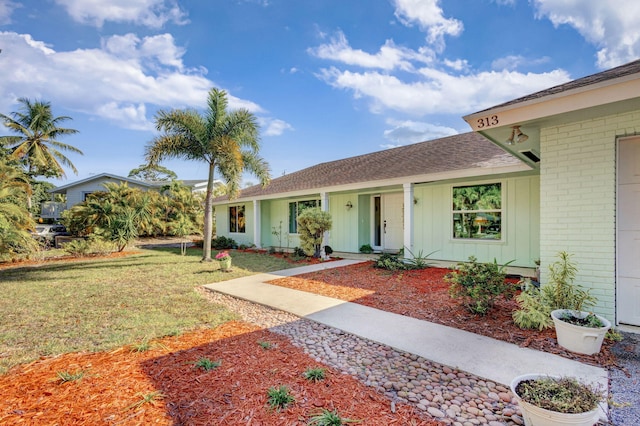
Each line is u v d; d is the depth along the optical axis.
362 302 5.48
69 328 4.34
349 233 12.30
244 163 11.40
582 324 3.46
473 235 9.07
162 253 13.98
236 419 2.30
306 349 3.60
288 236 14.59
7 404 2.53
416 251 10.20
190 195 22.89
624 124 3.78
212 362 3.22
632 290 3.86
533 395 2.12
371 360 3.29
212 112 10.62
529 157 5.96
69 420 2.31
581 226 4.12
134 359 3.35
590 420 1.96
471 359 3.22
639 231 3.82
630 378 2.80
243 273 8.56
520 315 4.01
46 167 24.91
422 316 4.65
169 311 5.14
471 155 8.79
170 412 2.40
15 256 11.28
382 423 2.25
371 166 11.87
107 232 13.55
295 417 2.32
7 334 4.11
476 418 2.32
